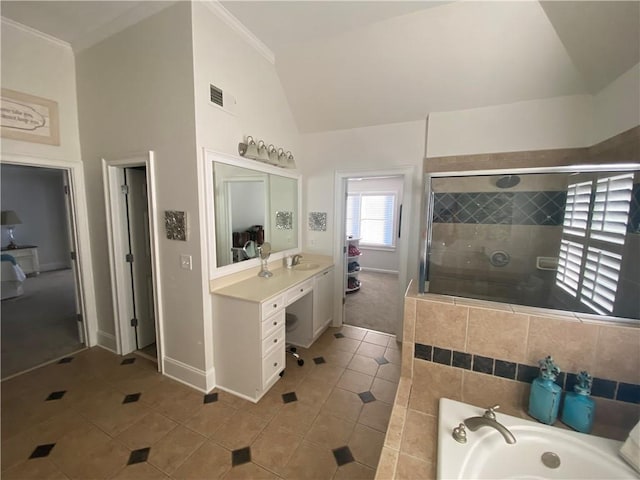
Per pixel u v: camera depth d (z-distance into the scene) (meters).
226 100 2.21
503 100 2.47
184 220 2.09
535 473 1.12
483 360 1.39
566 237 1.58
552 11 1.79
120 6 2.00
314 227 3.50
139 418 1.92
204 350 2.18
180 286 2.21
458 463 1.06
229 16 2.10
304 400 2.14
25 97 2.25
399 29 2.15
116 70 2.27
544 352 1.28
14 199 5.88
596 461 1.08
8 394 2.14
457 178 1.64
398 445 1.17
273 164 2.85
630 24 1.59
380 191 6.38
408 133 2.93
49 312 3.76
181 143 2.03
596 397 1.23
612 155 1.99
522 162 2.50
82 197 2.66
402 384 1.51
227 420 1.92
